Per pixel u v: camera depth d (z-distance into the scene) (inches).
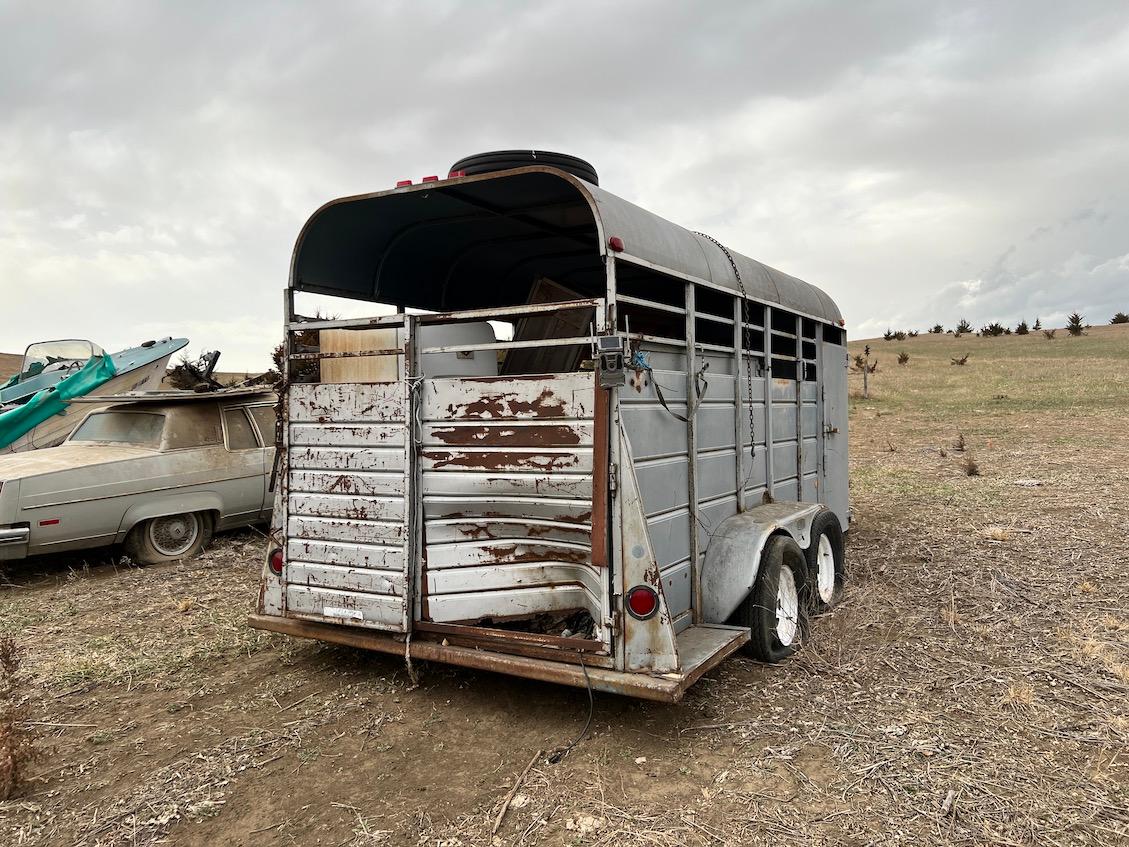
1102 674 182.1
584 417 151.4
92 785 142.0
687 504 184.2
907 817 125.0
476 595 165.5
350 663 199.2
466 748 152.1
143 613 251.4
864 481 492.4
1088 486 435.8
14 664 177.3
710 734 155.1
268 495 353.4
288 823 128.1
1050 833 120.3
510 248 229.0
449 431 164.6
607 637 149.0
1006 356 1787.6
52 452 319.3
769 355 234.7
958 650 199.5
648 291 217.5
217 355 444.1
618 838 120.6
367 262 208.4
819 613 231.3
